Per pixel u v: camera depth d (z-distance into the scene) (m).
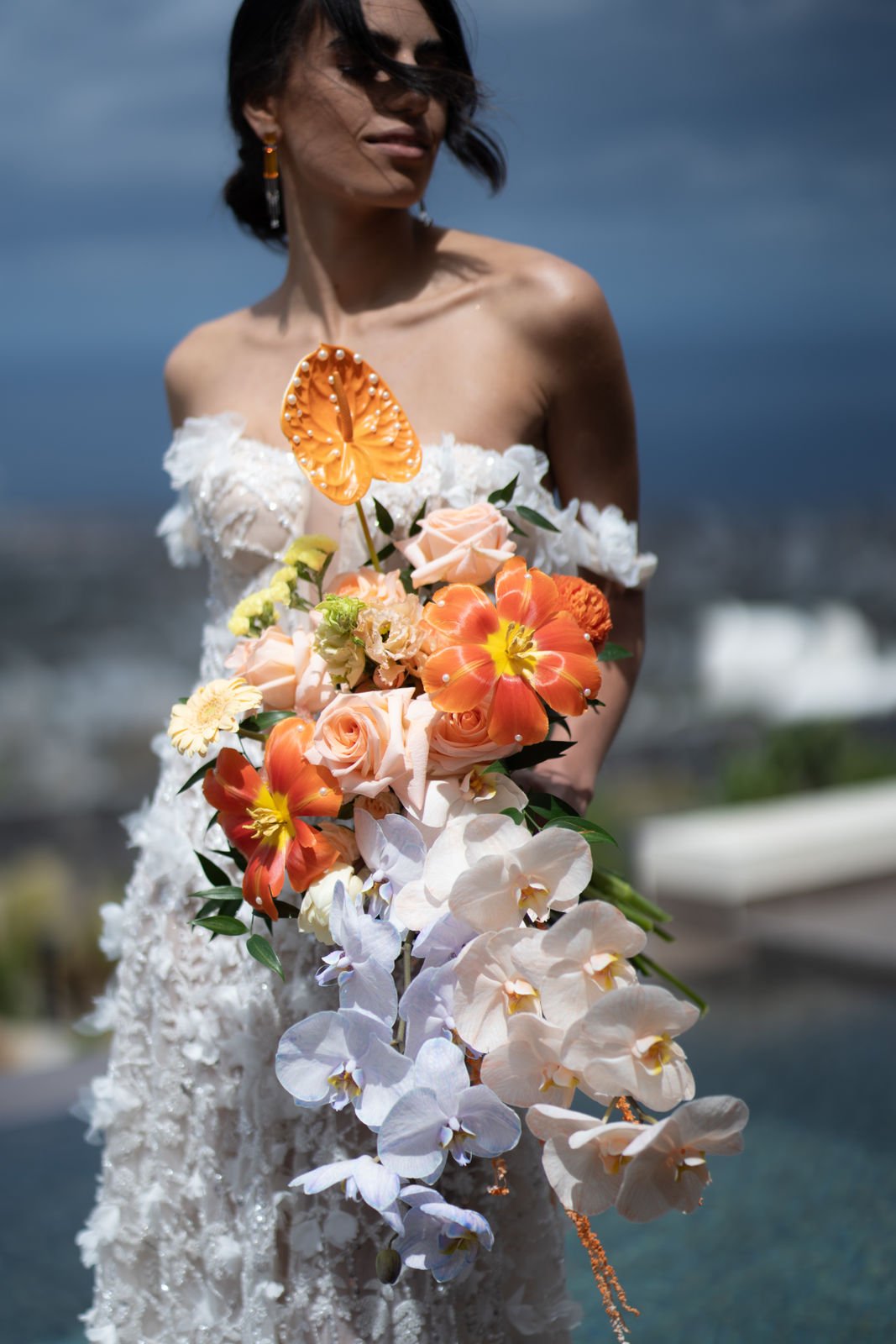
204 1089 1.58
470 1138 1.19
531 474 1.59
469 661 1.23
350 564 1.57
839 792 6.28
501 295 1.64
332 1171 1.21
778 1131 3.15
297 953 1.52
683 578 28.66
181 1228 1.62
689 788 9.66
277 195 1.81
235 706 1.29
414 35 1.60
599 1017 1.11
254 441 1.72
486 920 1.18
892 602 26.78
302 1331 1.47
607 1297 1.20
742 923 4.66
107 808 9.23
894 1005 4.02
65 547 30.48
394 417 1.40
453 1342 1.46
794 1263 2.56
